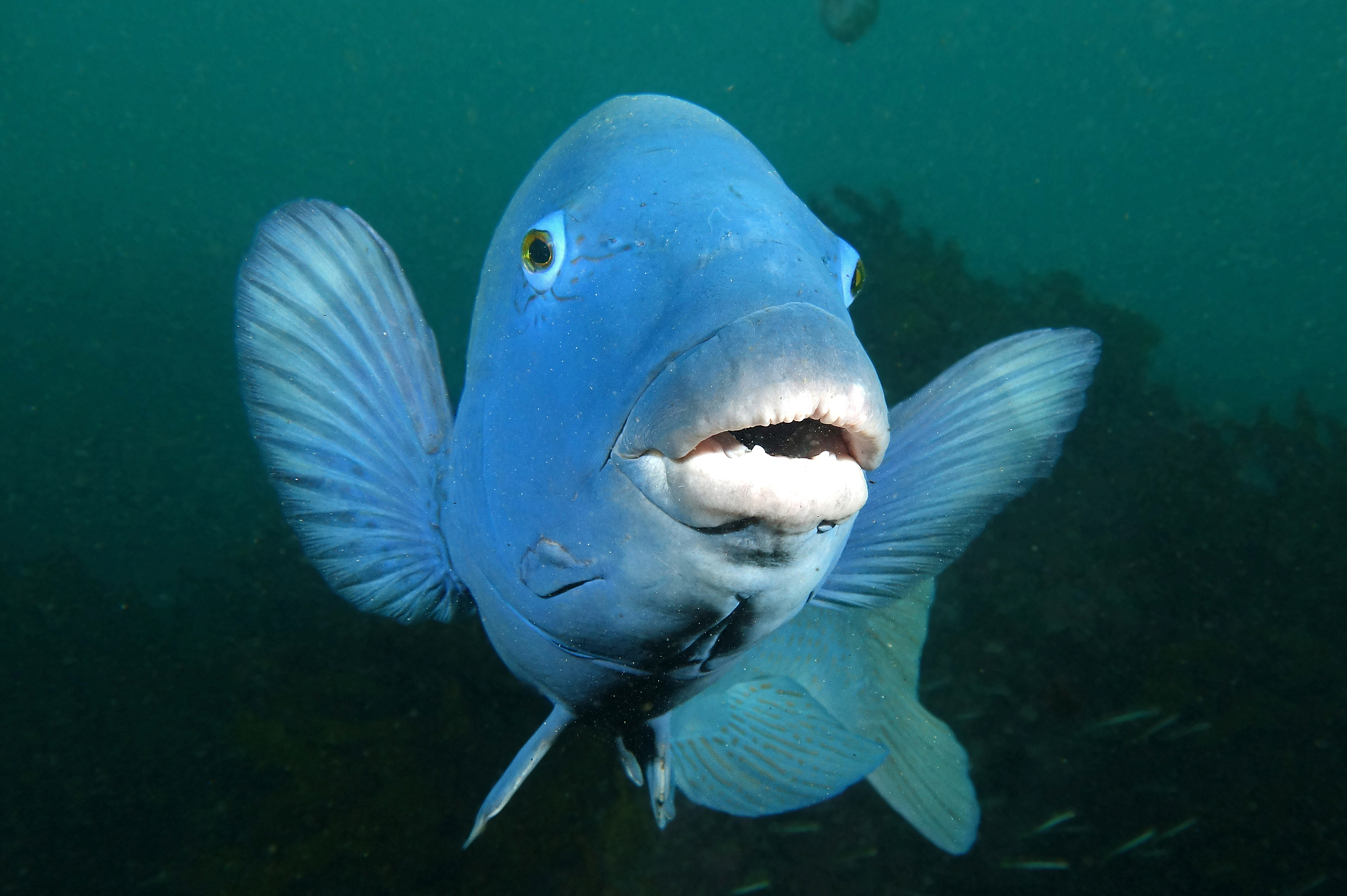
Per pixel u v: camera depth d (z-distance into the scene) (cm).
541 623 162
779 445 128
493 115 9019
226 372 2034
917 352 965
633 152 162
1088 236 6769
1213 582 766
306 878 514
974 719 666
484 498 165
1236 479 889
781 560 130
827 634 346
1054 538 813
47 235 3572
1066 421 251
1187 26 9525
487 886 514
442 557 224
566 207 157
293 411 210
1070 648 708
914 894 553
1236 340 3803
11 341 2161
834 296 131
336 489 219
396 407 215
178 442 1652
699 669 167
